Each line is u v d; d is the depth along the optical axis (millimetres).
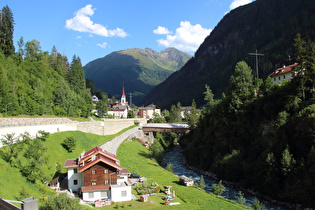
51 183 51812
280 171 59969
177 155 119625
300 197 53281
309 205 51562
